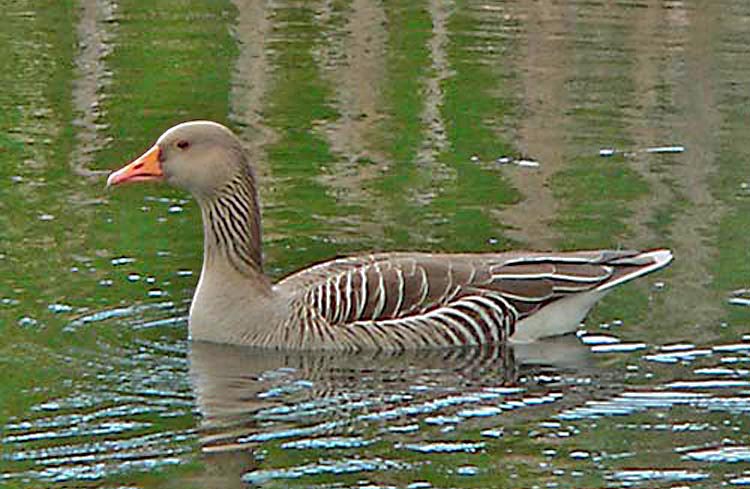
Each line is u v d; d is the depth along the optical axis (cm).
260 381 1384
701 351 1429
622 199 1811
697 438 1268
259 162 1934
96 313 1502
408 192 1839
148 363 1411
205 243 1496
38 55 2367
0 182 1848
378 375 1403
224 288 1477
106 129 2055
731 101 2178
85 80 2258
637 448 1249
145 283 1575
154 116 2106
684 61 2359
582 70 2317
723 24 2545
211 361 1423
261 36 2477
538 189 1847
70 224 1728
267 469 1210
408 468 1216
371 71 2306
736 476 1204
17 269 1595
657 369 1398
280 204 1797
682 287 1565
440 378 1398
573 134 2048
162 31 2497
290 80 2264
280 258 1644
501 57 2380
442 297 1487
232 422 1294
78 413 1304
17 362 1398
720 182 1869
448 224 1736
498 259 1515
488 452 1243
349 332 1466
